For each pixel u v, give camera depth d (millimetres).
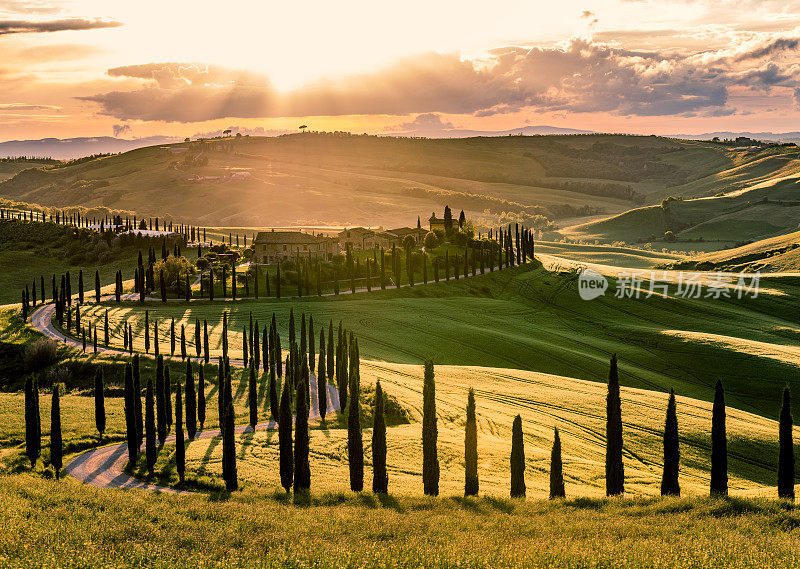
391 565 28250
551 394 95750
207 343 107125
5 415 74688
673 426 49688
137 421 62312
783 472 48844
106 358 105812
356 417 51656
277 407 78312
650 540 32500
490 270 199125
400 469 58906
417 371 106062
